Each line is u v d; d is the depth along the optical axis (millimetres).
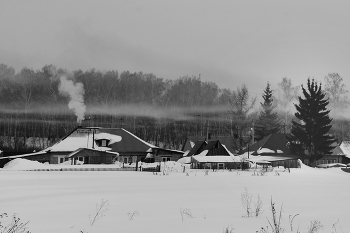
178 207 16719
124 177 38656
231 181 34281
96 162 70750
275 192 23906
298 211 15906
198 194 22109
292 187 28156
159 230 11695
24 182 30406
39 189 24641
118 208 16359
